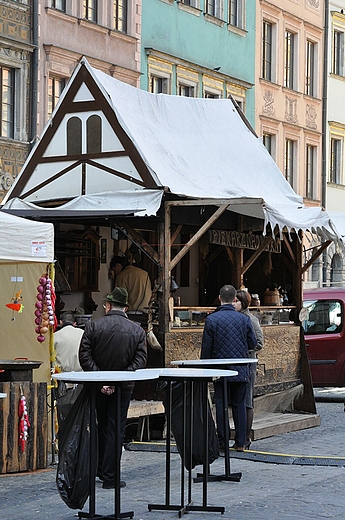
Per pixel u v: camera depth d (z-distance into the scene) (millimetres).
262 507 12781
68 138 19703
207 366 16797
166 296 18625
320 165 53469
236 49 45875
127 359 14070
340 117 55688
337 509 12672
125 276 20188
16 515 12242
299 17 51219
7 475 15000
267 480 14711
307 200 51875
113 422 13789
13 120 32688
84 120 19500
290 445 18266
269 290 23062
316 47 53469
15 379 15359
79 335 16984
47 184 19859
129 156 18969
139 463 16125
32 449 15367
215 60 44188
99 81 19359
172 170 19312
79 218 19047
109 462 13852
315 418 21125
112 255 22766
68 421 12094
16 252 15234
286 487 14156
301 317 22828
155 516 12234
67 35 34781
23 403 15172
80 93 19562
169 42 40719
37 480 14617
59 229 21188
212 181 20203
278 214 18531
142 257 22938
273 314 21891
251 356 17984
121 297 14273
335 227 21500
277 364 21641
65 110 19719
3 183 31734
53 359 16406
